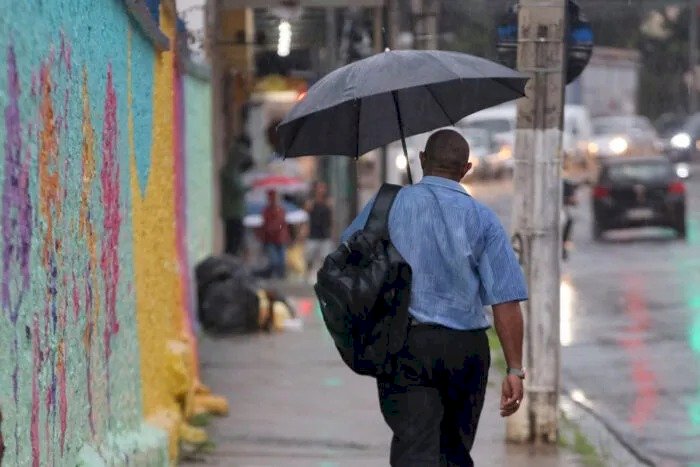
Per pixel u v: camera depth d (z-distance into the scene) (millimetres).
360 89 16422
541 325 26047
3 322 12242
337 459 24844
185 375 25578
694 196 111000
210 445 25625
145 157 23078
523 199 25844
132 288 20969
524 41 25422
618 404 31797
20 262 12945
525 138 25750
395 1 45500
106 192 18375
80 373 16234
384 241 16062
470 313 16031
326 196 64438
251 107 71750
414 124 18531
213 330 42281
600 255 70438
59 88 14867
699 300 51281
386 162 58250
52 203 14461
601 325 45156
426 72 16531
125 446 18938
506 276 15992
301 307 50094
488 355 16375
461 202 16250
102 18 18094
